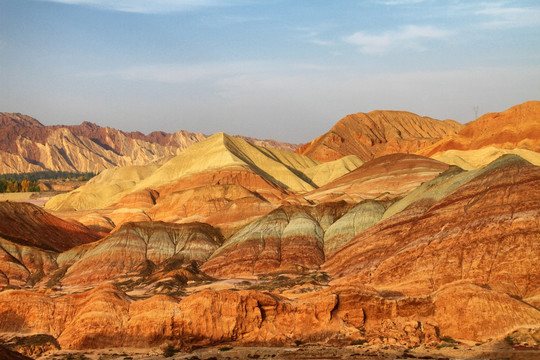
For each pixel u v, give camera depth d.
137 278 133.88
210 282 123.31
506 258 88.69
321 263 130.00
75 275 137.75
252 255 134.75
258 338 76.88
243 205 170.12
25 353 74.94
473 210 99.38
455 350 67.81
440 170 189.12
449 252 95.06
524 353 64.19
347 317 77.19
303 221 143.25
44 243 163.38
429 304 76.44
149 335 77.69
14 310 82.06
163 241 150.88
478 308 72.56
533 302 79.62
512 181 98.75
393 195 157.88
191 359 71.38
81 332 78.38
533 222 90.19
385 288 96.56
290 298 87.00
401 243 108.50
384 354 67.75
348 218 140.75
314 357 68.44
